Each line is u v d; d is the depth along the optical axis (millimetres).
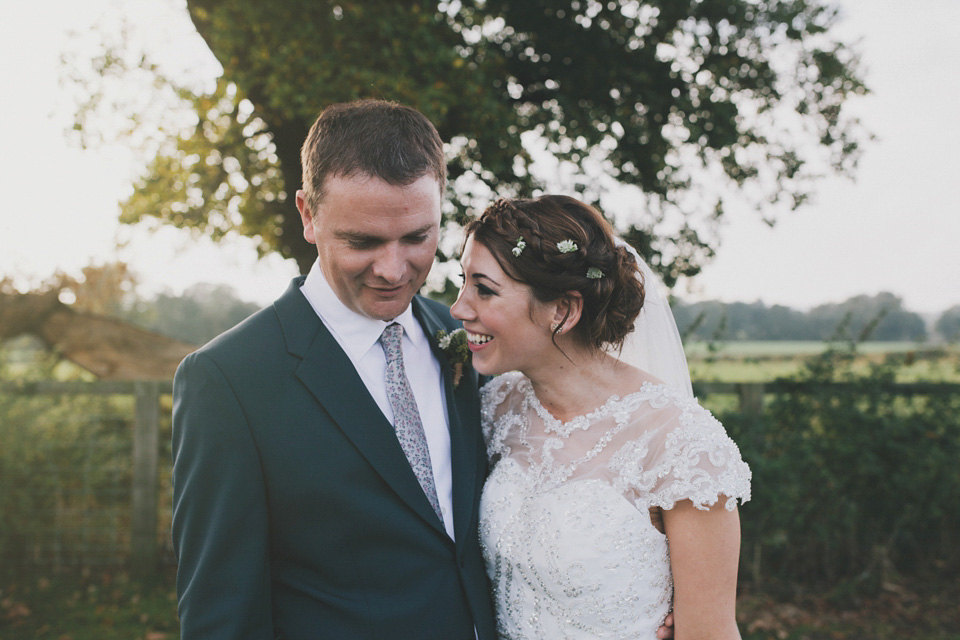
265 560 1471
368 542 1505
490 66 5734
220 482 1432
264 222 6543
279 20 4719
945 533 4602
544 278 1646
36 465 4691
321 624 1479
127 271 6910
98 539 4699
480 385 2143
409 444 1629
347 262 1470
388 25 4789
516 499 1747
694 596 1591
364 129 1420
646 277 2027
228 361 1490
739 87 6500
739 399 4688
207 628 1383
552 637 1661
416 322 1806
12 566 4590
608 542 1606
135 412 4656
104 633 3830
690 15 6242
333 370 1548
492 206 1763
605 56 6289
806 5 6273
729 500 1553
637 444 1667
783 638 3828
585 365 1794
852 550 4551
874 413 4574
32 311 5754
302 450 1477
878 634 3902
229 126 5746
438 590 1562
